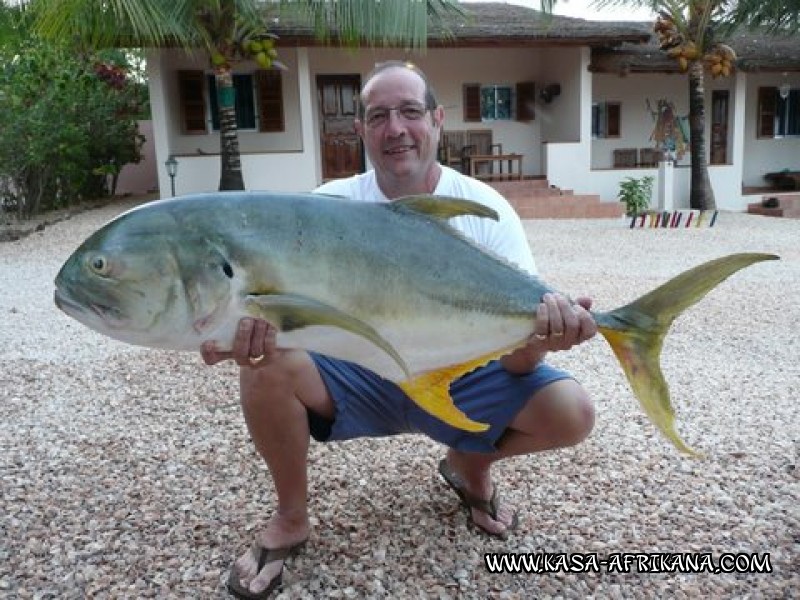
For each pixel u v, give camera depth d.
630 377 2.41
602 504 3.35
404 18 10.82
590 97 18.11
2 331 6.95
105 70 17.72
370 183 3.03
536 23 18.48
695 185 17.62
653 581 2.77
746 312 7.39
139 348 6.16
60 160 15.04
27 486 3.60
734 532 3.09
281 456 2.73
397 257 2.16
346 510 3.30
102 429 4.38
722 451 3.91
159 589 2.74
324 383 2.77
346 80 18.42
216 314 2.05
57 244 12.20
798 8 15.94
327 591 2.71
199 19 12.76
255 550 2.79
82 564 2.90
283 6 11.83
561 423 2.76
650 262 10.86
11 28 12.78
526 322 2.31
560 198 16.77
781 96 21.84
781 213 17.86
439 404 2.30
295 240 2.07
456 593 2.70
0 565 2.89
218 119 17.58
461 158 18.81
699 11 16.59
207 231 2.02
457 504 3.35
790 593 2.68
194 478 3.68
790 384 5.07
